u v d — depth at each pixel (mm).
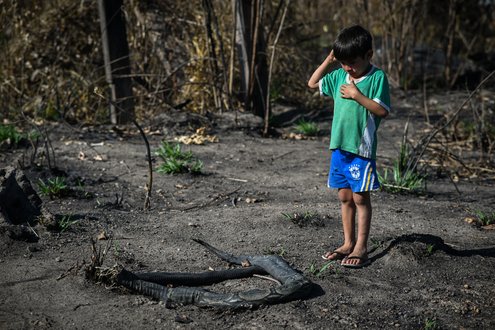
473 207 6445
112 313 4141
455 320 4207
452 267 4934
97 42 11242
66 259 4887
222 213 6008
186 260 4969
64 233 5352
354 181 4773
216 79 10016
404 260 4938
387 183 6984
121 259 4910
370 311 4266
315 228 5656
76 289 4422
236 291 4508
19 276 4586
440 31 16109
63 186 6375
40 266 4746
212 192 6750
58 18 11117
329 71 4988
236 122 9570
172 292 4320
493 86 13758
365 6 13781
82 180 6945
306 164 8008
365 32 4586
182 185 6941
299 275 4492
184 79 10523
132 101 9867
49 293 4363
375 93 4625
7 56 10750
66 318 4062
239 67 10141
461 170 8016
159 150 8172
